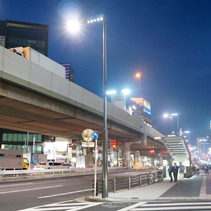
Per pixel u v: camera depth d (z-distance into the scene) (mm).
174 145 32625
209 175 38219
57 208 10828
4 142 96062
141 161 128250
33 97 26172
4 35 113062
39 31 116750
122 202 12336
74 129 46281
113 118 44156
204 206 10656
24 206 11500
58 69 31453
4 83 22672
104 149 14172
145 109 185250
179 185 20422
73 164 64438
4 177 30609
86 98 34688
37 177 34094
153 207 10586
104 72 15617
